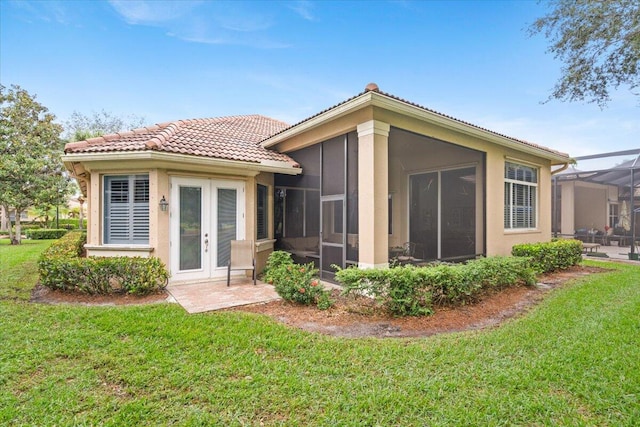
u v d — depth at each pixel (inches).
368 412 112.5
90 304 236.7
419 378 133.6
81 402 118.6
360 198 264.8
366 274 213.6
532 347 162.1
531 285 299.7
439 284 220.5
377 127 256.4
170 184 295.7
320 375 136.6
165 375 135.6
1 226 1162.6
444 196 446.0
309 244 375.6
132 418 109.1
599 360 146.9
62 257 271.6
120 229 297.6
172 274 296.2
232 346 163.2
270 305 236.5
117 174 295.6
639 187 748.6
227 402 117.7
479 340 171.2
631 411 111.0
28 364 144.3
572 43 273.1
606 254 555.5
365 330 188.9
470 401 118.1
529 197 447.5
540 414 111.1
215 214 319.9
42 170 746.2
